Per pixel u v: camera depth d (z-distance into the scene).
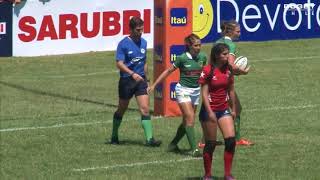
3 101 60.72
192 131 41.06
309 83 69.00
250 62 82.62
